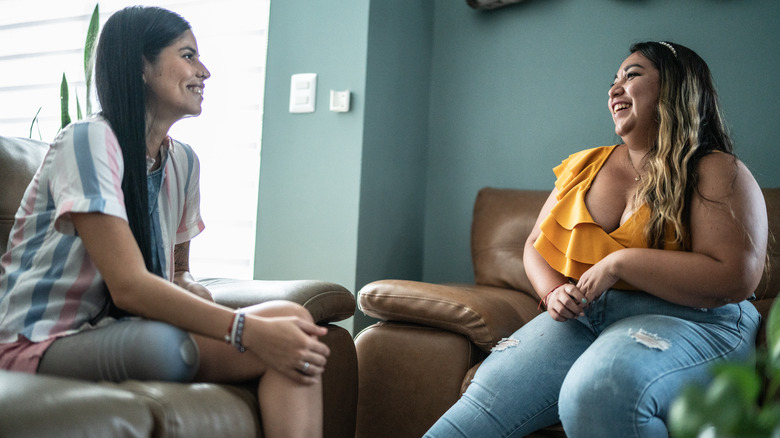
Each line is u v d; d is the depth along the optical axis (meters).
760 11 2.28
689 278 1.26
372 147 2.27
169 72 1.23
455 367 1.64
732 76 2.30
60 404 0.76
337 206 2.22
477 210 2.37
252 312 1.11
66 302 1.08
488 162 2.63
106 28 1.21
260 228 2.33
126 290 1.03
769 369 0.52
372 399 1.71
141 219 1.16
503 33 2.63
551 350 1.42
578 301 1.37
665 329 1.25
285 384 1.04
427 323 1.69
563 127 2.51
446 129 2.71
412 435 1.66
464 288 1.84
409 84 2.55
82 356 1.01
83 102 2.77
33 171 1.47
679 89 1.43
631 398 1.14
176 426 0.86
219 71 2.57
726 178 1.31
